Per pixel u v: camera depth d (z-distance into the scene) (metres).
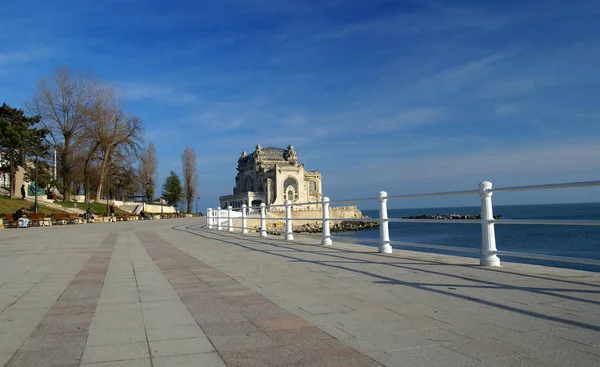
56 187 73.56
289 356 3.96
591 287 6.39
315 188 149.62
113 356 4.03
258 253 12.77
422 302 5.86
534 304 5.52
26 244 17.62
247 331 4.76
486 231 8.62
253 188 147.25
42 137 64.44
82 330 4.89
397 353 3.95
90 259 11.87
